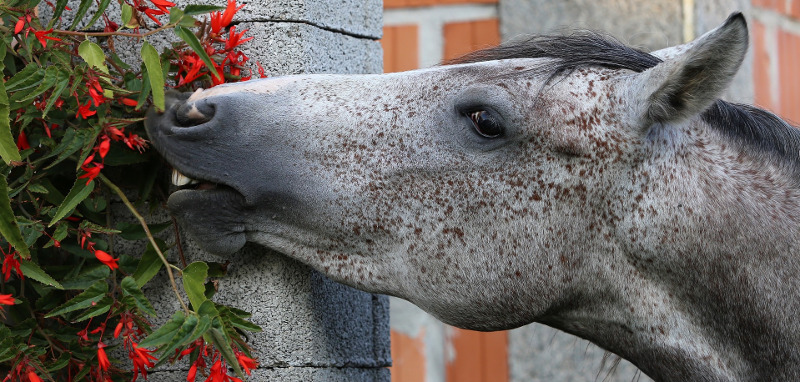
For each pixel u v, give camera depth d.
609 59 2.71
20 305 2.72
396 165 2.68
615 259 2.69
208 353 2.60
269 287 2.88
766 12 5.54
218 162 2.63
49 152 2.70
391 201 2.69
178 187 2.75
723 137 2.74
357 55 3.26
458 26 5.57
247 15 2.90
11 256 2.49
